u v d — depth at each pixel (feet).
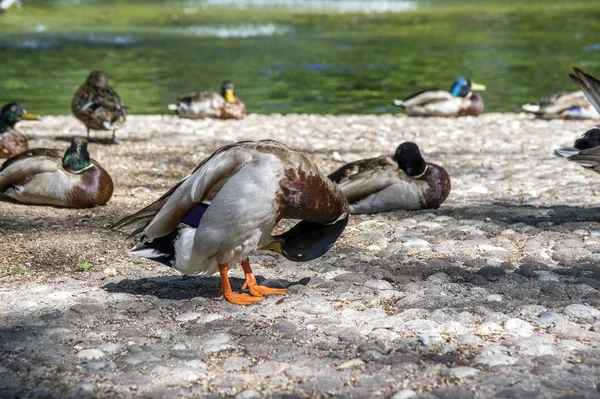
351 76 84.64
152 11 154.51
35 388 15.74
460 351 17.30
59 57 97.55
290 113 66.59
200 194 18.92
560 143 48.24
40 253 25.46
